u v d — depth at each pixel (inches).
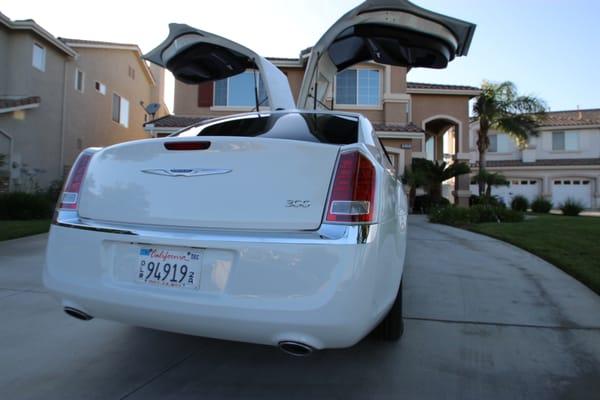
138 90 891.4
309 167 78.9
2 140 515.8
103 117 741.9
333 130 109.6
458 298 162.1
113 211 88.9
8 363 104.9
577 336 125.0
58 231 93.2
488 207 472.4
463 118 716.7
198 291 78.4
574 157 1064.2
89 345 116.6
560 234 327.3
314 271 73.2
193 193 82.5
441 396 91.0
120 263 85.9
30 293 164.4
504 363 107.0
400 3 161.2
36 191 523.5
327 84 239.1
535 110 745.6
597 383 97.1
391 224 94.1
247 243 75.7
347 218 75.4
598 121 1051.3
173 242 80.3
